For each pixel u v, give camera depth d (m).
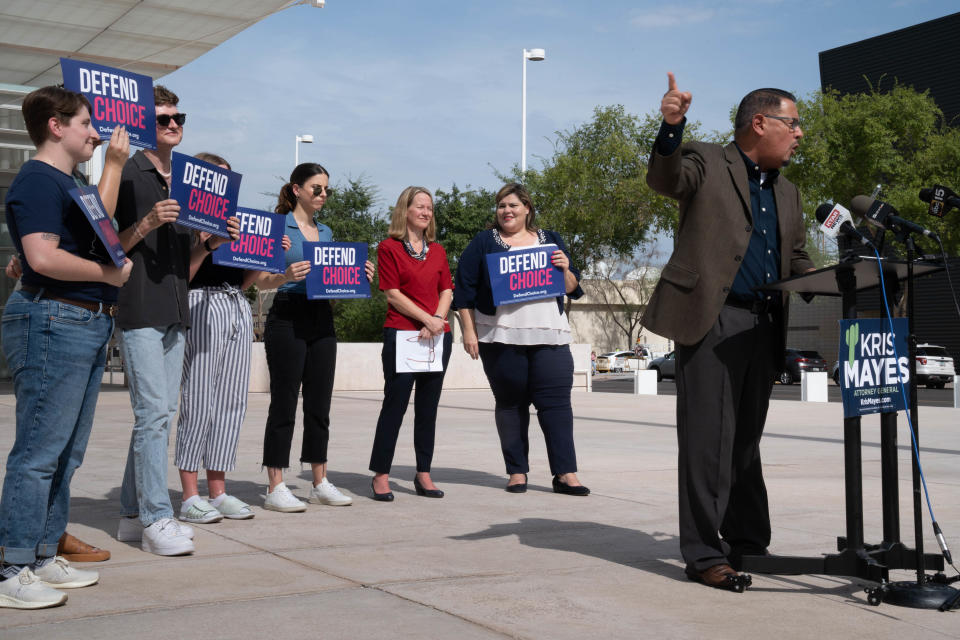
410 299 5.41
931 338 35.00
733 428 3.43
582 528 4.47
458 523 4.60
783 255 3.51
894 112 31.31
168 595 3.13
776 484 5.96
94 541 4.10
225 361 4.64
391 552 3.89
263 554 3.83
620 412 13.01
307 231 5.27
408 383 5.38
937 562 3.31
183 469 4.58
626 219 40.44
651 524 4.59
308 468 6.73
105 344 3.28
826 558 3.30
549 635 2.73
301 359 5.02
